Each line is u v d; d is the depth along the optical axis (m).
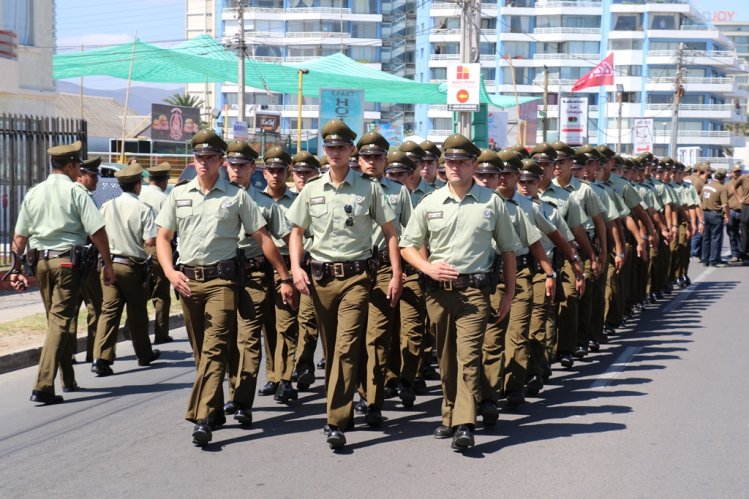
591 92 85.75
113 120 77.88
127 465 6.58
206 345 7.13
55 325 8.59
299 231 7.25
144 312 10.23
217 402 7.26
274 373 8.70
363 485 6.09
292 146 45.22
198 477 6.28
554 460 6.65
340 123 7.08
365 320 7.13
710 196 22.61
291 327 8.62
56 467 6.56
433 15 84.75
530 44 85.88
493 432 7.48
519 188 9.08
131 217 9.94
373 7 86.19
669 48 86.00
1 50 22.34
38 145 15.87
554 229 8.80
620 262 11.67
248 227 7.26
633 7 84.88
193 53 37.97
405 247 7.11
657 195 15.69
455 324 7.00
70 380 9.12
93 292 10.62
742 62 96.25
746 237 22.89
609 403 8.48
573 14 85.31
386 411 8.30
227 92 85.38
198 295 7.17
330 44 85.44
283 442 7.18
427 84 43.06
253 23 85.06
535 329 9.04
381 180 8.48
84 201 8.59
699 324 13.35
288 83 44.25
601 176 12.66
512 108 50.88
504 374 8.31
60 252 8.55
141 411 8.27
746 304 15.51
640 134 58.31
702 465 6.51
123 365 10.51
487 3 85.75
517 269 8.42
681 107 86.25
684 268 18.16
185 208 7.15
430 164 10.02
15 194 15.63
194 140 7.14
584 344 10.84
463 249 6.91
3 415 8.12
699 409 8.19
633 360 10.66
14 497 5.91
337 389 7.02
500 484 6.10
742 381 9.39
